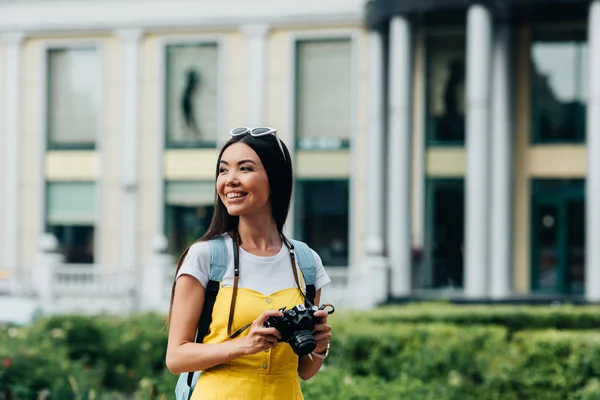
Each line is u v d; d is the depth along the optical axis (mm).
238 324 3377
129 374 8781
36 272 20594
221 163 3555
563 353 7543
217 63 23281
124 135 23609
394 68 20984
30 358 7359
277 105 22922
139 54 23547
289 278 3529
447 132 22016
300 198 22781
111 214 23688
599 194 19531
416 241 21922
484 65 20094
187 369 3303
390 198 21125
